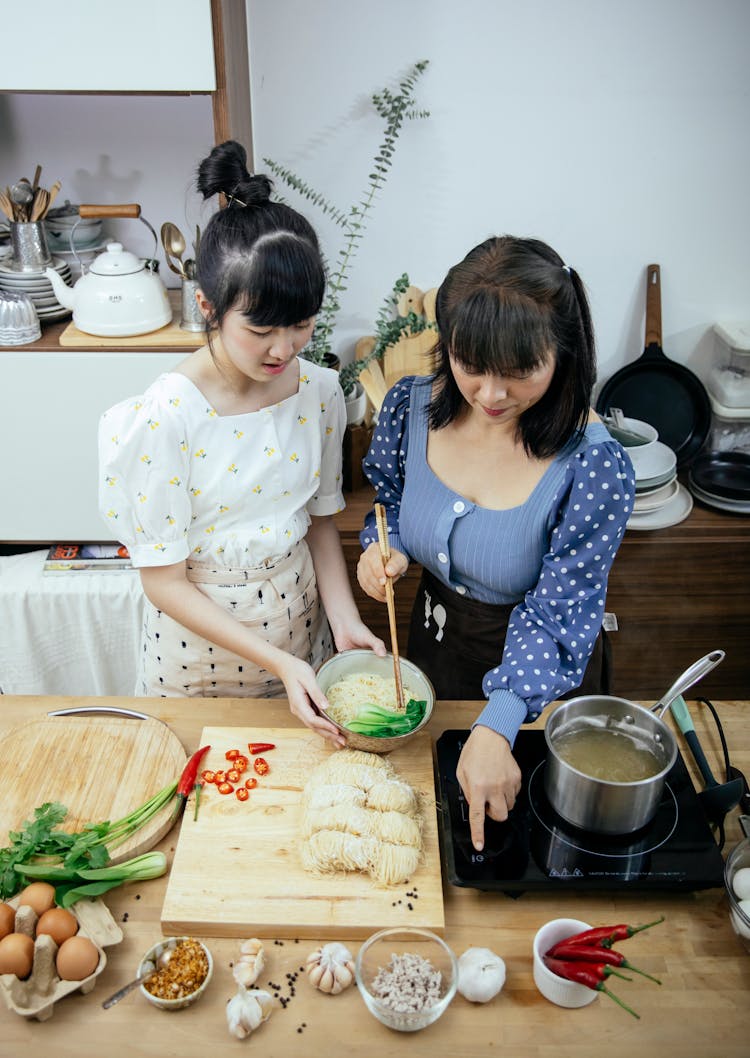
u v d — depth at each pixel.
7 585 2.46
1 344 2.24
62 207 2.50
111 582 2.48
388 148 2.50
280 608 1.76
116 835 1.38
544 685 1.44
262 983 1.22
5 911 1.24
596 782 1.29
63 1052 1.15
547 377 1.31
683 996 1.21
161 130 2.48
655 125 2.49
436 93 2.46
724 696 2.79
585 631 1.50
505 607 1.70
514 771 1.37
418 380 1.69
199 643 1.77
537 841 1.35
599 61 2.41
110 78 2.03
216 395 1.57
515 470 1.53
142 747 1.54
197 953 1.22
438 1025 1.18
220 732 1.55
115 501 1.57
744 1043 1.16
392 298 2.74
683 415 2.79
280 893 1.29
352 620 1.76
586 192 2.59
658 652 2.72
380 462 1.76
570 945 1.16
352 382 2.58
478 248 1.34
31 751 1.53
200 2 1.95
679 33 2.38
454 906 1.32
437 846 1.36
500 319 1.23
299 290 1.33
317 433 1.71
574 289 1.32
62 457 2.39
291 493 1.70
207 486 1.61
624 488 1.48
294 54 2.41
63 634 2.54
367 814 1.35
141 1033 1.17
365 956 1.17
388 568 1.57
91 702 1.68
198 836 1.37
